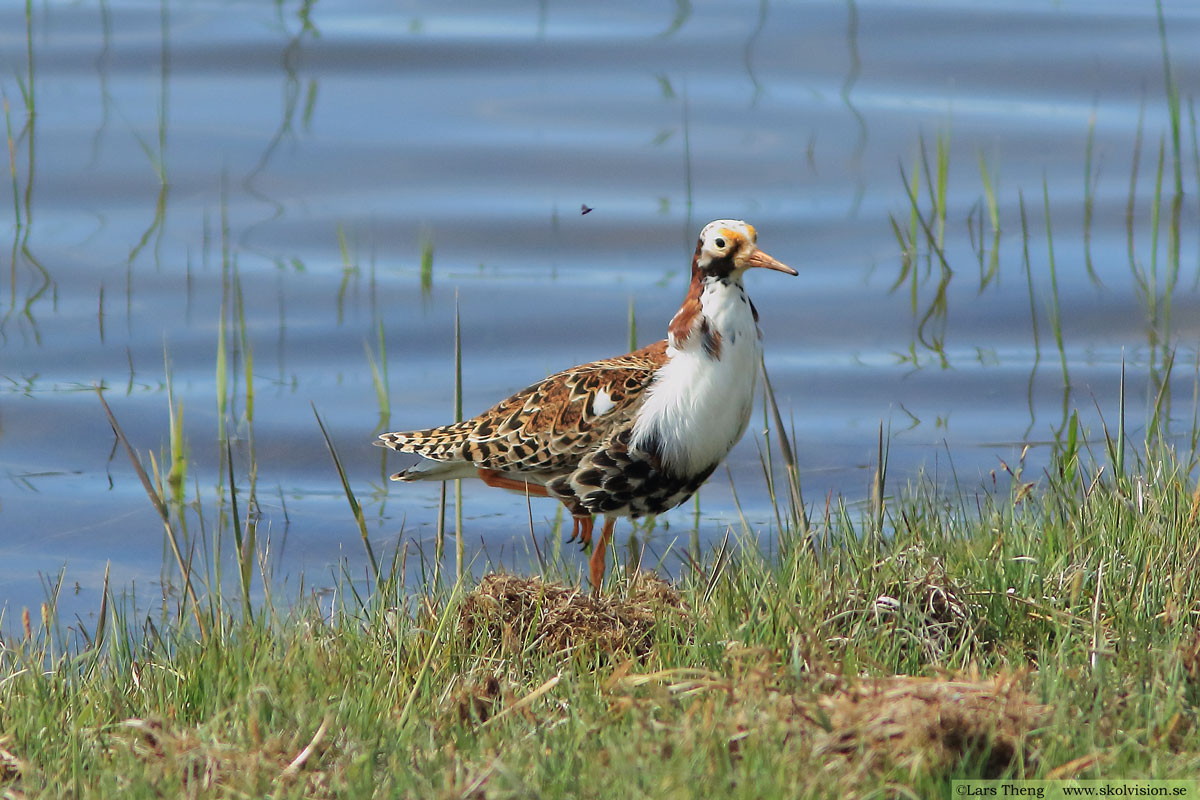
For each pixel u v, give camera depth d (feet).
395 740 25.84
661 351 37.68
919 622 29.99
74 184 70.85
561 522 46.88
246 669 29.30
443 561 41.09
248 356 53.11
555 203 71.10
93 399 54.60
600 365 38.14
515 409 38.58
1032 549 33.50
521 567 42.27
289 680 28.55
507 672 29.66
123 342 58.75
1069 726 24.54
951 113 75.05
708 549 43.62
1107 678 26.35
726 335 36.27
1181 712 25.12
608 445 36.99
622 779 22.76
